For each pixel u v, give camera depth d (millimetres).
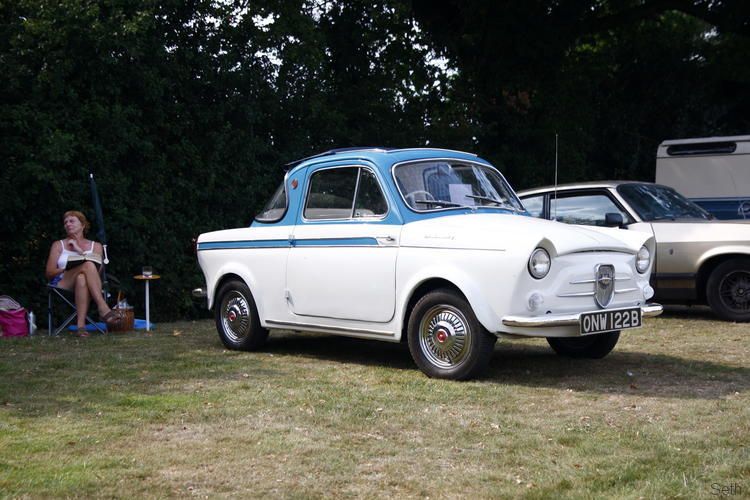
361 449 4941
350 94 15297
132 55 11211
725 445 4930
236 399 6223
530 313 6512
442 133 15695
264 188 13672
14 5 11242
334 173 7906
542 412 5816
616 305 7020
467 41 16812
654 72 20281
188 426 5477
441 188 7590
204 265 9023
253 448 4961
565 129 17422
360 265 7422
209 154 12875
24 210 11031
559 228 7016
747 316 10602
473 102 16703
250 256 8477
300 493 4195
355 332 7551
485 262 6605
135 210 11859
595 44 19844
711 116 22094
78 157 11406
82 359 8062
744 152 15305
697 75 20594
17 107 10797
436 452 4875
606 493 4145
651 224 10961
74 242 10156
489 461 4707
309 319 7926
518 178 16969
